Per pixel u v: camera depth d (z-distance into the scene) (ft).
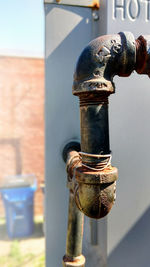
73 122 3.73
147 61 2.18
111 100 3.49
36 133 14.01
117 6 3.33
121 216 3.61
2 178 13.62
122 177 3.58
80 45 3.66
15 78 13.55
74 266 2.84
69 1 3.57
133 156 3.59
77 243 2.95
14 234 11.66
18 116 13.71
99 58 2.06
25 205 11.63
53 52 3.61
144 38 2.20
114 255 3.59
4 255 10.21
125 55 2.13
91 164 2.07
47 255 3.80
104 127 2.09
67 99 3.69
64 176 3.76
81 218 2.94
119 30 3.36
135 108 3.56
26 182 11.98
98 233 3.97
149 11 3.46
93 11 3.66
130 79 3.52
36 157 14.08
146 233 3.67
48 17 3.56
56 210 3.79
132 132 3.57
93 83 1.99
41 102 13.98
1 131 13.53
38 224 13.20
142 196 3.64
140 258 3.67
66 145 3.68
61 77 3.65
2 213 14.02
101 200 2.01
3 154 13.62
